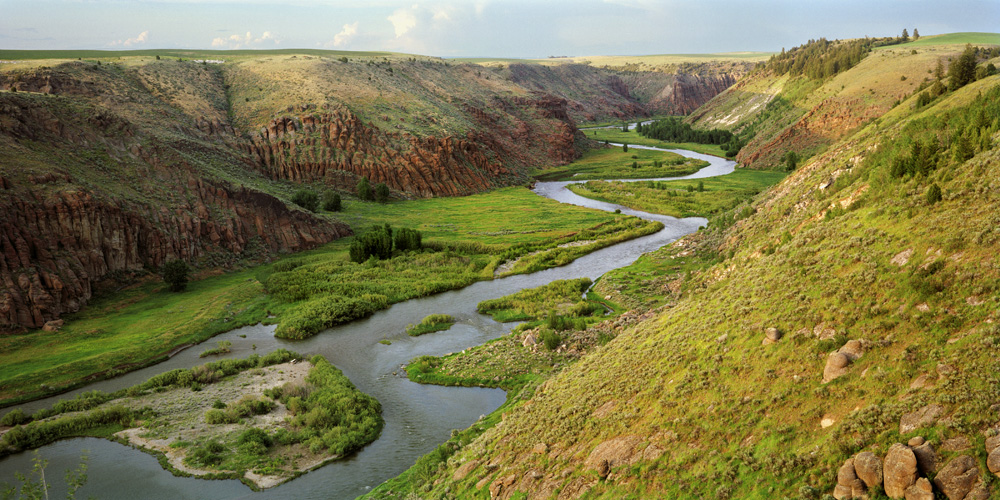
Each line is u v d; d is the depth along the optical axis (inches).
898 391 843.4
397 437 1653.5
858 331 999.0
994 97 1956.2
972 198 1147.3
